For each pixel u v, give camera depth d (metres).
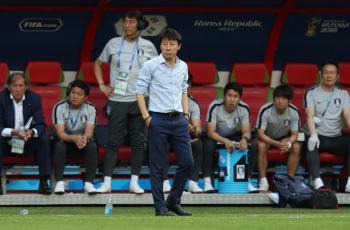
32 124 45.44
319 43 54.38
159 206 36.62
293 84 52.69
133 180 45.62
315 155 46.88
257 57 54.06
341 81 53.12
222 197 46.16
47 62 50.44
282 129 47.94
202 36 53.12
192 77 49.22
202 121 50.81
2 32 51.22
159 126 36.53
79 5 50.75
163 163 36.72
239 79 52.16
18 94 44.91
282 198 46.12
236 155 46.75
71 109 46.00
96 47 52.22
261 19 53.22
